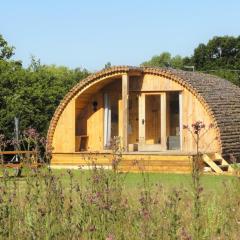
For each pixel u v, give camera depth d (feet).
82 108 102.94
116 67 94.84
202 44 255.70
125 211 28.60
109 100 101.81
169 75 95.55
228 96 99.76
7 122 109.40
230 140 91.81
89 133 102.94
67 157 97.35
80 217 27.99
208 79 103.86
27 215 28.53
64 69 224.53
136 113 100.12
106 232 26.86
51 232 26.55
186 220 29.71
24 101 113.80
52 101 119.65
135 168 83.82
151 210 27.99
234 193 39.22
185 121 94.63
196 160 32.01
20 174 53.26
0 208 27.37
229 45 250.16
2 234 26.66
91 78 97.40
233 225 31.81
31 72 123.54
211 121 90.94
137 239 26.89
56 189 29.53
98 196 27.61
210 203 37.70
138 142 99.09
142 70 97.71
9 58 167.94
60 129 99.55
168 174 78.74
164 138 96.63
